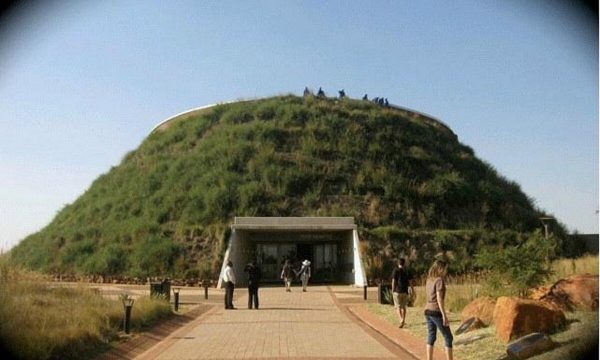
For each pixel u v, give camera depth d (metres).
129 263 46.09
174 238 47.94
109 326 16.09
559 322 13.85
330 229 46.81
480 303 17.05
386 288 27.64
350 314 22.95
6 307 13.80
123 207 55.75
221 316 22.45
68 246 51.44
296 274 47.25
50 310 15.57
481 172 67.50
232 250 44.62
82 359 13.00
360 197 53.66
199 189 53.75
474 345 13.94
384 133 64.19
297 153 59.09
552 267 22.19
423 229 51.19
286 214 50.94
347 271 47.53
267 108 67.12
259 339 16.14
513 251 18.27
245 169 56.53
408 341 15.59
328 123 64.19
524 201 66.06
